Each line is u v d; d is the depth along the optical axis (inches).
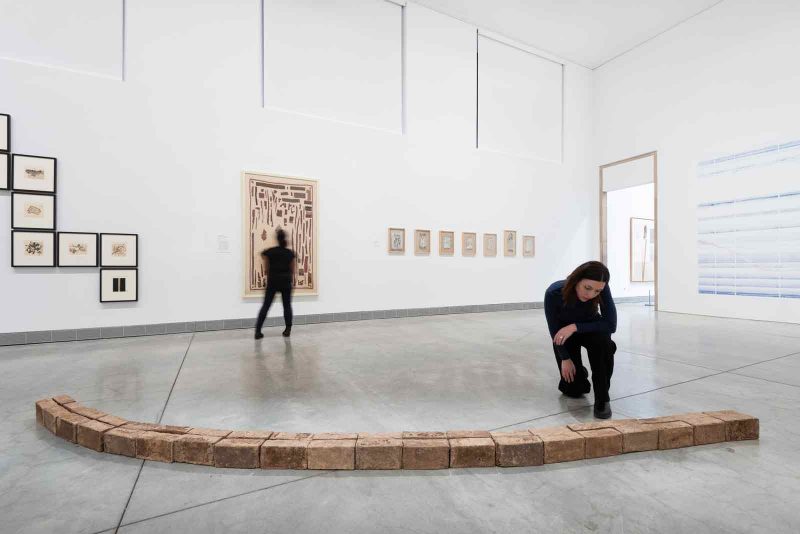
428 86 308.8
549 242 371.2
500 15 317.7
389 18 295.3
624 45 359.6
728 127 295.9
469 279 326.3
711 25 306.5
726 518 56.6
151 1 221.6
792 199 262.1
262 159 249.3
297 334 219.9
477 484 66.1
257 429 88.4
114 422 82.7
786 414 97.7
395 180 294.5
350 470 71.1
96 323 206.5
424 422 92.0
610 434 76.5
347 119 278.7
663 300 335.0
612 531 53.7
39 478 67.4
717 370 139.1
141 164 217.6
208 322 231.9
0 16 191.6
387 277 289.9
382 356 162.9
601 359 94.8
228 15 241.4
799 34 260.8
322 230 267.4
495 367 144.2
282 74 257.6
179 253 225.9
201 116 233.0
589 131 399.5
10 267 190.5
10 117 191.0
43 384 123.7
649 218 446.9
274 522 55.7
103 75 211.0
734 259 290.4
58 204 199.6
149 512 57.9
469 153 327.6
